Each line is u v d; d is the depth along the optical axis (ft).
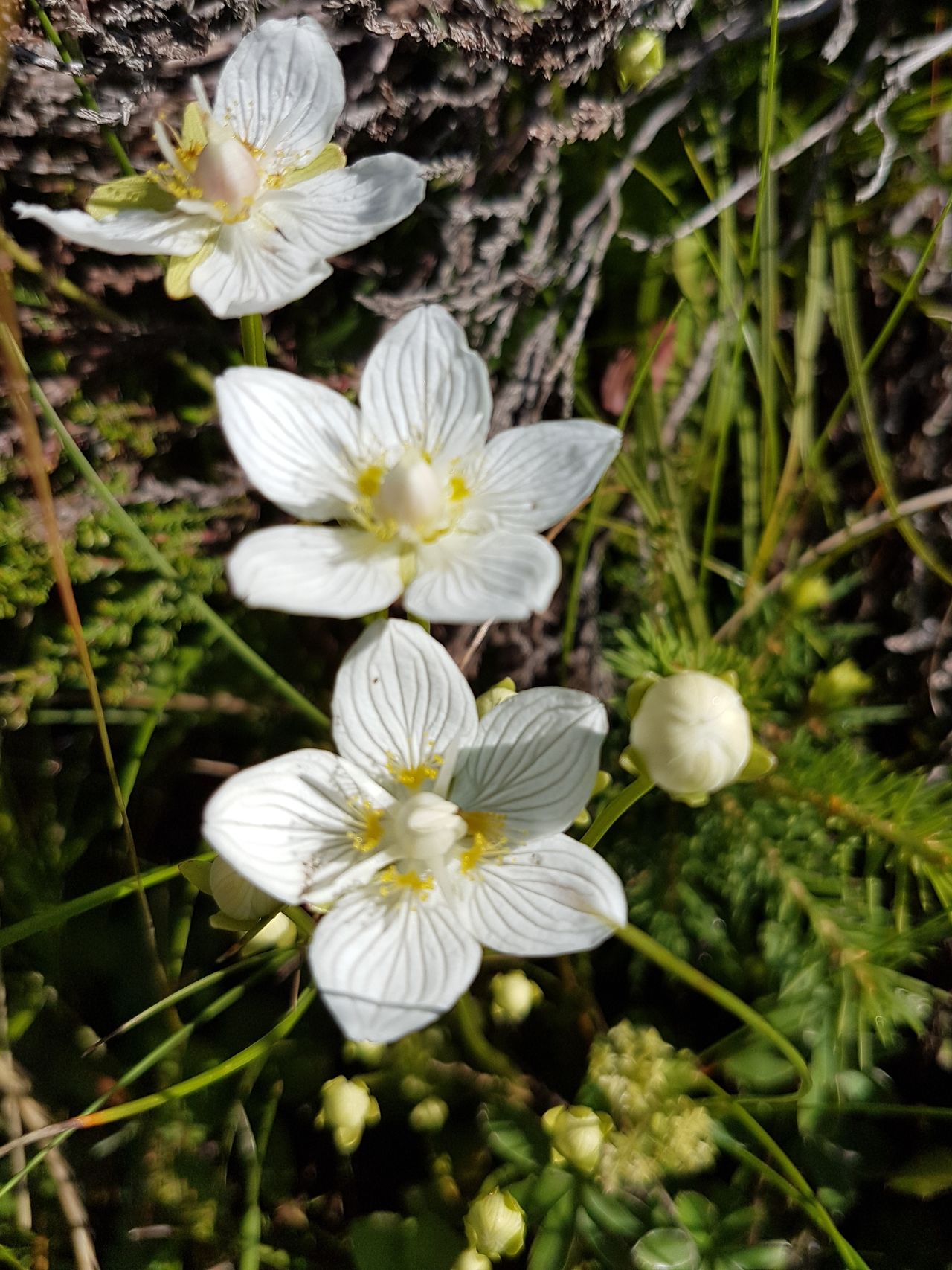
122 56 0.30
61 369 0.32
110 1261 0.30
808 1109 0.30
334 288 0.35
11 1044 0.32
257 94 0.30
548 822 0.24
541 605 0.23
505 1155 0.30
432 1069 0.32
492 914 0.24
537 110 0.33
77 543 0.33
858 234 0.38
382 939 0.23
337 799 0.25
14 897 0.33
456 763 0.25
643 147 0.35
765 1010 0.32
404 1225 0.29
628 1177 0.28
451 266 0.34
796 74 0.37
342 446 0.26
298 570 0.24
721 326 0.37
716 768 0.25
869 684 0.36
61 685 0.35
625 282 0.39
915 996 0.33
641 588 0.39
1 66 0.27
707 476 0.40
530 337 0.36
